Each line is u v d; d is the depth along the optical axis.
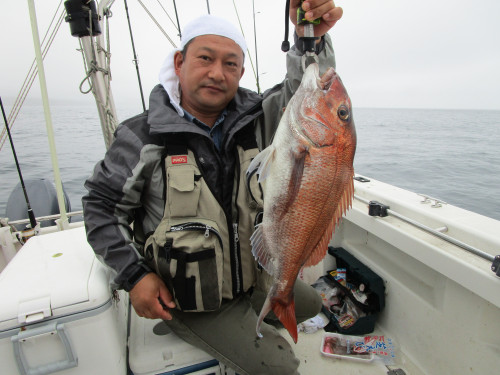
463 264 1.39
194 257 1.38
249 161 1.55
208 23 1.43
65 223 2.29
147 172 1.48
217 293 1.42
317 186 1.28
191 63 1.48
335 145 1.27
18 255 1.67
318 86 1.27
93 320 1.33
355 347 1.99
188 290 1.40
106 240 1.44
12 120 2.72
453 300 1.62
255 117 1.58
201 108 1.60
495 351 1.43
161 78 1.61
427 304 1.79
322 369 1.87
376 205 1.96
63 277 1.42
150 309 1.42
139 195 1.51
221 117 1.67
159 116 1.47
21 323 1.25
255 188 1.54
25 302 1.27
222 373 1.59
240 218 1.55
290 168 1.28
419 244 1.62
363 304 2.13
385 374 1.83
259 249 1.38
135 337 1.69
